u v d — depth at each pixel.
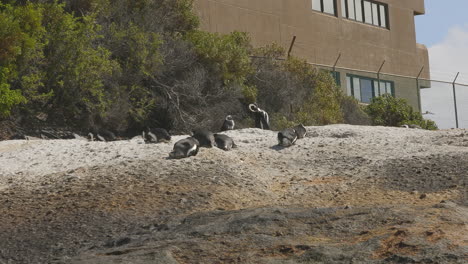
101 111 26.89
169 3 34.19
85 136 26.28
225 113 31.89
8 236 10.24
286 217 8.66
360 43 53.44
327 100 38.28
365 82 51.97
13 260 9.16
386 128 21.77
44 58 26.36
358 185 12.92
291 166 15.10
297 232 8.05
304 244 7.49
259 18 44.78
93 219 10.80
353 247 7.30
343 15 52.91
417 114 41.81
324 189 12.88
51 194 12.56
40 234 10.23
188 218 9.45
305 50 48.16
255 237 7.86
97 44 29.23
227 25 42.28
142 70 29.25
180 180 12.95
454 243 7.07
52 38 26.25
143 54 29.25
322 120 36.53
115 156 15.43
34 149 16.77
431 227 7.65
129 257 7.30
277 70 36.84
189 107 31.09
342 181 13.42
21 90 25.36
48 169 14.84
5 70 23.78
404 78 51.84
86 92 27.31
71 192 12.52
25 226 10.73
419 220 8.00
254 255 7.31
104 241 9.52
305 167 14.98
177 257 7.37
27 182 13.80
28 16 25.30
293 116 35.19
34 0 27.80
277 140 17.77
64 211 11.39
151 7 33.00
